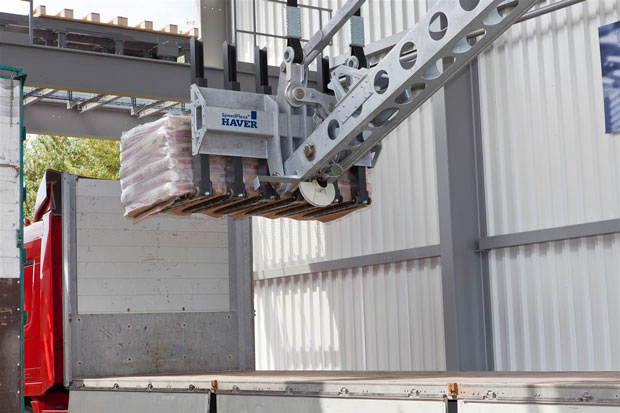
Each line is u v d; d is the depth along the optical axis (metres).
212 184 6.07
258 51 6.42
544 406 3.99
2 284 6.46
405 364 10.44
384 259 10.70
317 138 5.97
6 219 6.52
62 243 8.24
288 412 5.38
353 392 4.91
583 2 8.52
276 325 12.99
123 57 9.45
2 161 6.54
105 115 13.05
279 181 6.07
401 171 10.65
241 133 6.05
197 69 6.15
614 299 8.11
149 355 8.38
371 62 11.16
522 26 9.16
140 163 6.43
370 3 11.34
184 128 6.09
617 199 8.15
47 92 12.02
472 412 4.28
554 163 8.79
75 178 8.32
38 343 8.62
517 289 9.11
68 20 11.55
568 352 8.54
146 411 6.75
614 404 3.72
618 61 8.13
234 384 5.89
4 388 6.39
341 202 6.55
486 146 9.58
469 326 9.43
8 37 9.66
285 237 12.87
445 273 9.55
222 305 8.84
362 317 11.19
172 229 8.66
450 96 9.64
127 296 8.36
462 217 9.55
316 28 12.59
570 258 8.55
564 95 8.70
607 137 8.25
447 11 5.05
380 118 5.96
